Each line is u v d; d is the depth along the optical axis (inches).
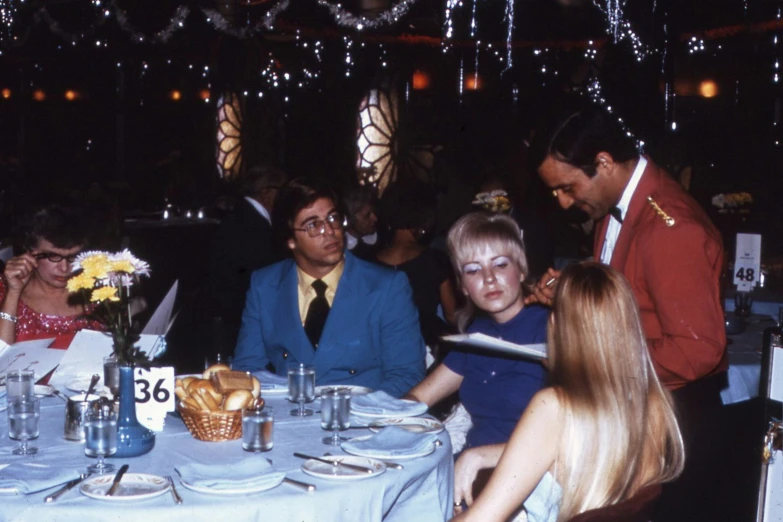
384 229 241.0
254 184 208.5
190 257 396.8
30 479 77.2
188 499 75.2
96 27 485.4
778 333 85.6
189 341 288.0
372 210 215.8
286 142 442.6
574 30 410.3
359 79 410.9
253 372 126.5
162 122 569.3
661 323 103.4
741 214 261.9
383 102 377.4
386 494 81.7
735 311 188.1
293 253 134.1
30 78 578.6
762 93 375.2
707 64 391.2
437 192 336.5
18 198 323.0
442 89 459.2
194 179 493.7
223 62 435.8
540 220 194.2
